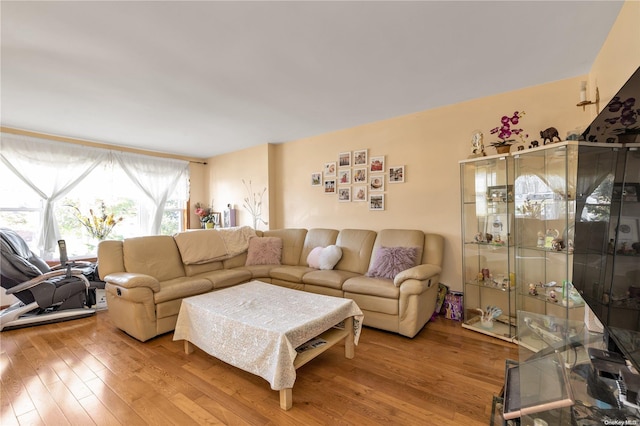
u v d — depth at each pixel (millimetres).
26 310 2920
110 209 4547
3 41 1863
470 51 2090
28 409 1658
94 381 1934
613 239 1138
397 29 1822
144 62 2160
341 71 2359
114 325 2967
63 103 2920
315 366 2111
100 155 4441
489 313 2781
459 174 3094
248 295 2432
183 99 2867
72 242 4219
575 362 1287
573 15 1716
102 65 2193
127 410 1646
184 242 3465
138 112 3207
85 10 1582
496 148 2752
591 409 1029
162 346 2475
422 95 2879
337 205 4070
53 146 3980
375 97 2916
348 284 2900
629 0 1562
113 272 2918
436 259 3051
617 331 1085
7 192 3689
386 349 2371
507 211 2682
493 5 1619
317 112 3318
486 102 2916
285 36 1873
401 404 1680
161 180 5141
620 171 1090
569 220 2207
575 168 2176
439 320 3008
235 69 2293
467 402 1688
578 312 2180
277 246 4051
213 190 5676
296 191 4535
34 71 2268
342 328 2287
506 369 1468
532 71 2404
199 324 2129
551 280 2568
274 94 2795
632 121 998
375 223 3717
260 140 4531
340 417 1579
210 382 1923
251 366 1773
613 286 1131
